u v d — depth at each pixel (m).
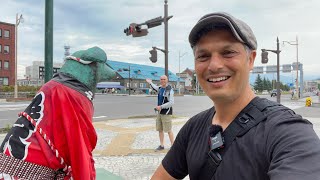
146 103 30.17
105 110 21.67
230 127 1.35
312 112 21.45
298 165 1.04
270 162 1.19
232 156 1.29
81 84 2.20
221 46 1.39
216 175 1.33
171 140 7.95
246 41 1.38
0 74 63.09
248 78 1.45
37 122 1.94
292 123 1.22
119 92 75.50
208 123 1.56
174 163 1.77
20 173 1.85
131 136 10.16
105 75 2.35
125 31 14.03
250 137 1.28
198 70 1.47
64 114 1.98
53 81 2.14
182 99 41.38
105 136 10.17
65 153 1.97
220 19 1.35
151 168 6.28
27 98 36.69
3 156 1.87
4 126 12.88
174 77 99.31
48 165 1.91
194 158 1.49
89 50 2.26
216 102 1.45
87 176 1.98
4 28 63.56
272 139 1.21
